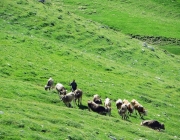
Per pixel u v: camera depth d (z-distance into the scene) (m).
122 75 59.81
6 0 77.06
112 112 43.94
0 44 56.47
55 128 31.19
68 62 57.78
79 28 76.19
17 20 71.62
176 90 60.62
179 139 39.12
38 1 84.38
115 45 74.38
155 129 41.47
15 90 41.12
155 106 51.22
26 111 33.84
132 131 37.38
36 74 49.53
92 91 49.03
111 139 33.00
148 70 69.12
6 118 30.06
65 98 40.91
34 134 28.94
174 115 49.53
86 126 34.31
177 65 76.00
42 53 58.19
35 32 69.81
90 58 62.44
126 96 50.94
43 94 42.50
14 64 50.28
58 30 72.75
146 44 82.25
